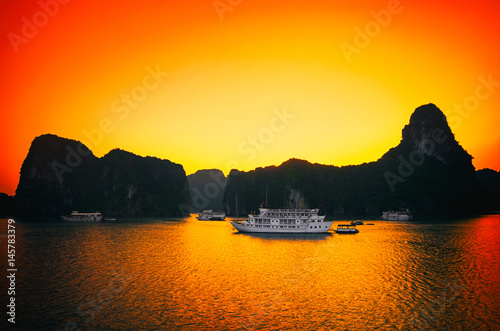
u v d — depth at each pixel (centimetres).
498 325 3666
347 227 13262
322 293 4719
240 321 3778
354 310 4091
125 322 3741
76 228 15538
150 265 6494
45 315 3919
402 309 4112
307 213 12225
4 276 5609
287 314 3978
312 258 7162
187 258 7238
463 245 8950
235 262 6794
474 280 5322
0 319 3803
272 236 11269
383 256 7344
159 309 4119
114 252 8019
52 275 5681
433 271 5919
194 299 4475
